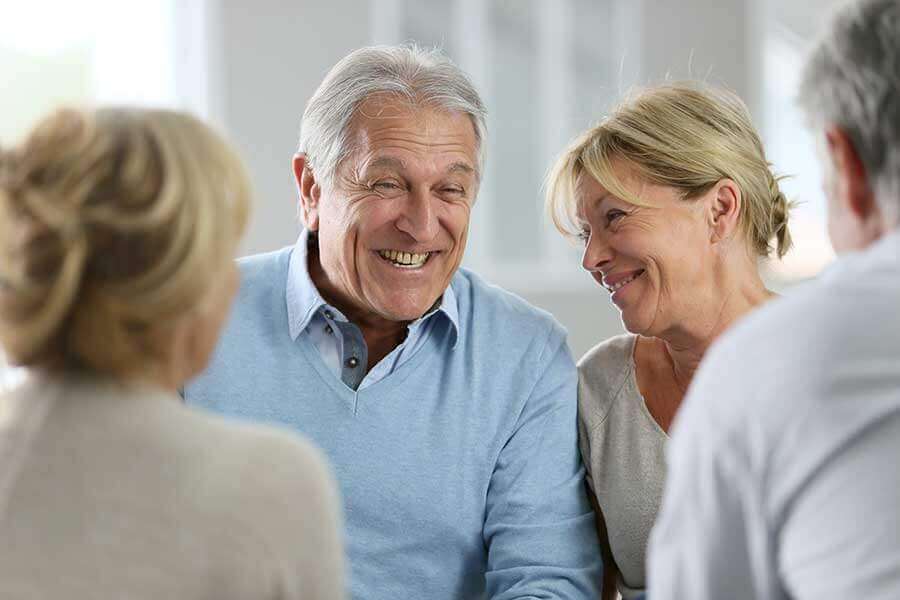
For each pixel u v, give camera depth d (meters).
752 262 2.19
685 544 1.24
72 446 1.17
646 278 2.14
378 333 2.42
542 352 2.43
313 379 2.37
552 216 2.27
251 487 1.19
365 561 2.32
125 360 1.19
